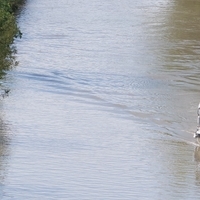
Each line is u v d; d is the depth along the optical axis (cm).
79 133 3966
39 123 4125
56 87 5128
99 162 3366
